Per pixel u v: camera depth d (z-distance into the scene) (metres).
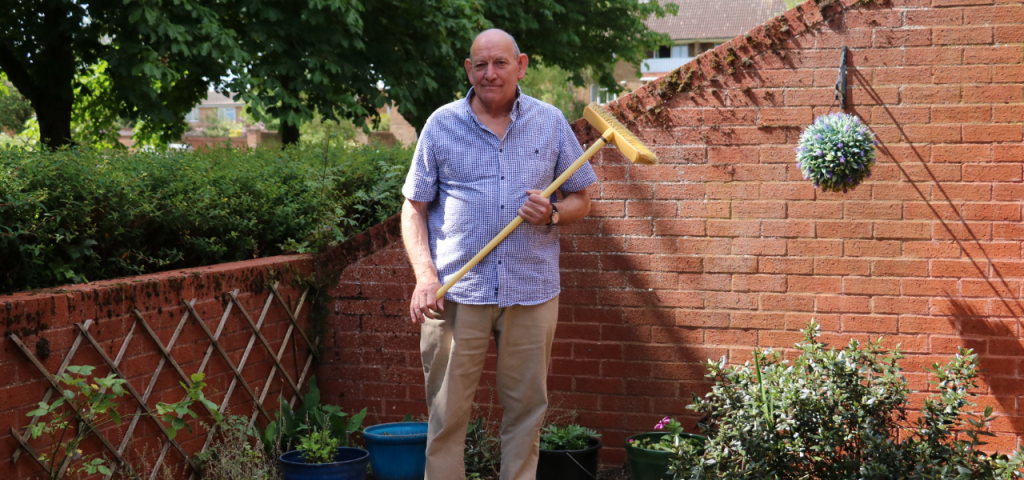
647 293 3.90
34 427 2.49
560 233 3.96
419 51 9.31
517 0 11.01
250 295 3.72
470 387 2.79
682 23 35.06
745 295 3.79
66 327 2.71
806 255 3.72
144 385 3.08
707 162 3.80
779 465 3.03
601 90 14.89
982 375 3.58
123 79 7.75
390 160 5.60
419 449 3.54
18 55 8.60
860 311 3.68
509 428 2.82
